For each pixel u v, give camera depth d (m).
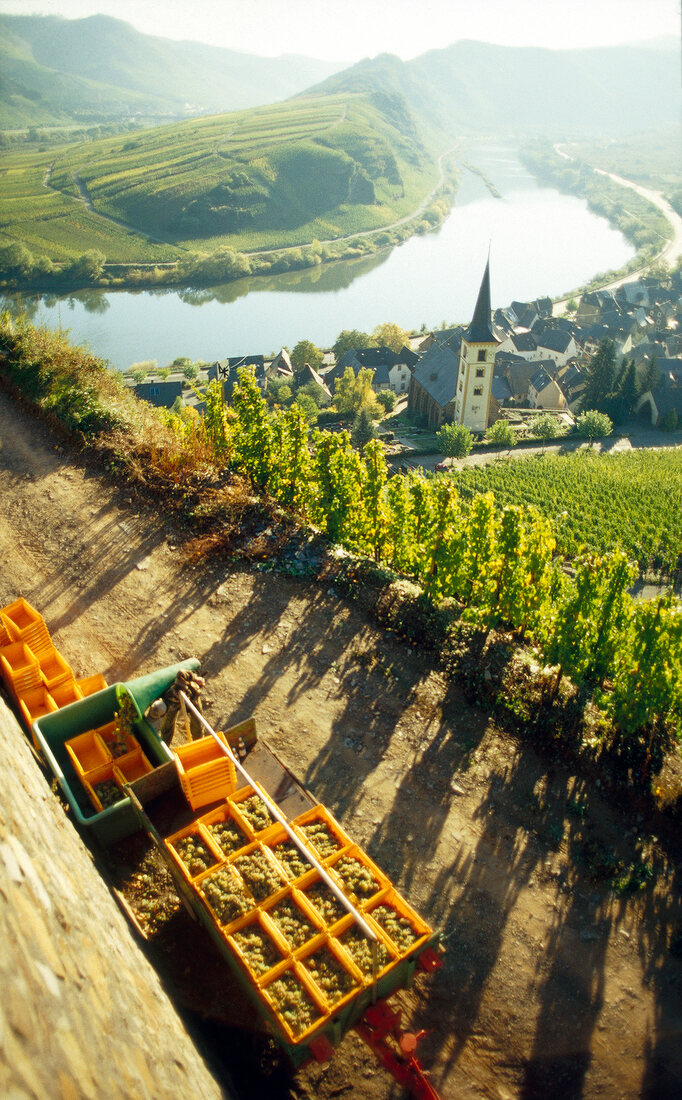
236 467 19.48
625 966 9.09
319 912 7.17
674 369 106.75
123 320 135.00
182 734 11.06
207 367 105.06
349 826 10.29
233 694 12.37
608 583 13.34
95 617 13.95
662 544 49.66
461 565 15.59
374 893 7.54
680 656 11.73
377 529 17.58
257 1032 7.71
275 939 6.89
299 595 14.99
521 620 15.36
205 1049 7.16
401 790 10.92
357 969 6.66
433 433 88.38
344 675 13.02
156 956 8.29
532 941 9.20
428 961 7.18
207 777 8.34
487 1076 7.89
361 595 15.05
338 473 17.12
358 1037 8.02
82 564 15.41
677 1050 8.34
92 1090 3.19
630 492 59.88
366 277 172.75
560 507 57.03
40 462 18.91
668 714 12.84
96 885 5.54
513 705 12.67
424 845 10.16
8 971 2.99
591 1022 8.48
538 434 83.38
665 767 11.98
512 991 8.66
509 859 10.13
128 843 9.29
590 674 13.92
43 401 20.70
